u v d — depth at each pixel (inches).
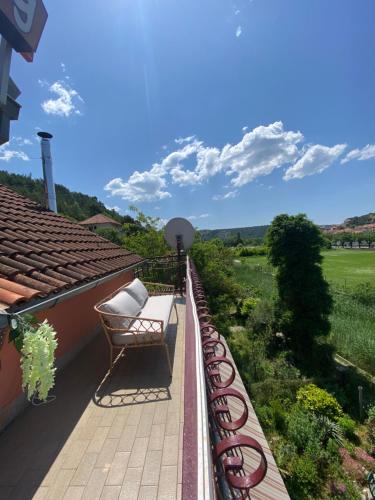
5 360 110.2
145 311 180.7
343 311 586.6
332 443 246.4
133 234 605.9
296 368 397.7
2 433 105.5
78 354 174.4
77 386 137.3
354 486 213.8
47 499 78.6
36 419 113.1
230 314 553.9
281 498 112.2
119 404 121.1
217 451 38.9
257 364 393.7
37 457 93.5
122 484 82.7
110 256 243.4
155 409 117.0
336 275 1103.6
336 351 427.5
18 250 134.2
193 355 59.6
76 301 180.5
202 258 544.1
